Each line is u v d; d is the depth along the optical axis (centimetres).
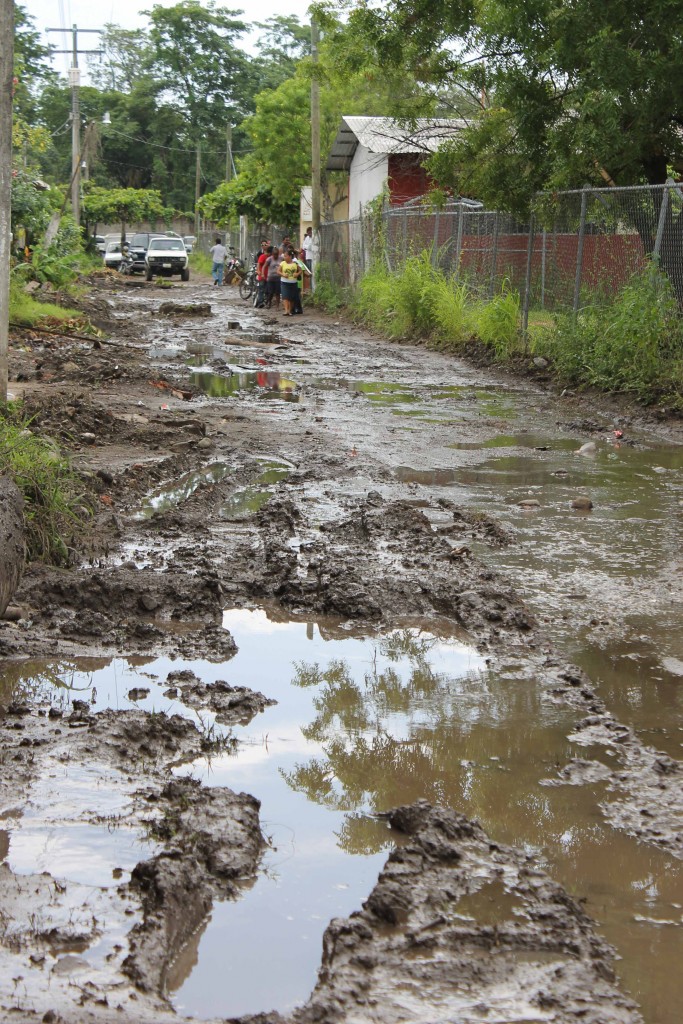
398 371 1762
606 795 375
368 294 2673
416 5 1803
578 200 1747
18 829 338
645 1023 256
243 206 4872
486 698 461
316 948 285
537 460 1006
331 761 400
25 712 433
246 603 586
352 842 341
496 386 1584
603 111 1494
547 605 580
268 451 1011
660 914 305
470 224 2372
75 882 307
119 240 7081
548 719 439
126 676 480
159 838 334
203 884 309
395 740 419
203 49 9069
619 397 1371
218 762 397
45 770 381
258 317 2966
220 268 4981
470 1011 258
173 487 852
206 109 8944
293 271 3067
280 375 1664
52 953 273
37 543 626
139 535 702
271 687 472
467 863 324
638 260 1517
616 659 504
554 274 1833
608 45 1487
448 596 583
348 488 859
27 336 1834
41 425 963
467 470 950
